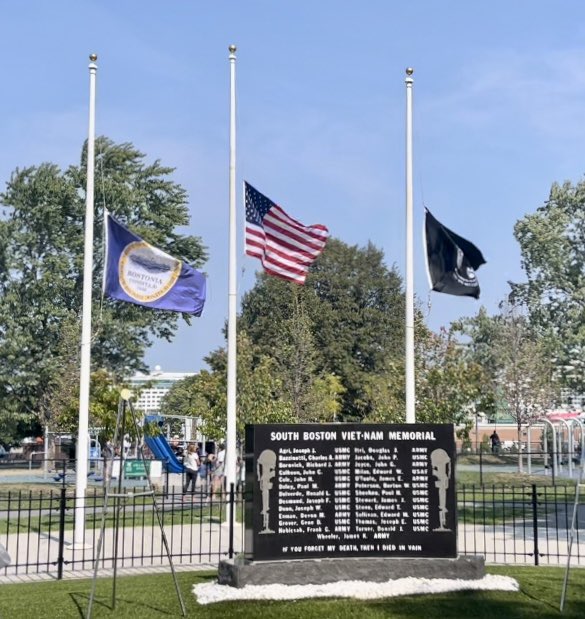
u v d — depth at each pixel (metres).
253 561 11.41
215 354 65.94
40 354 47.84
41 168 48.38
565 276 55.56
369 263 71.62
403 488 11.80
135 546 17.14
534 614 10.46
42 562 14.90
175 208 49.66
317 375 61.84
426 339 34.94
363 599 10.92
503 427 67.06
